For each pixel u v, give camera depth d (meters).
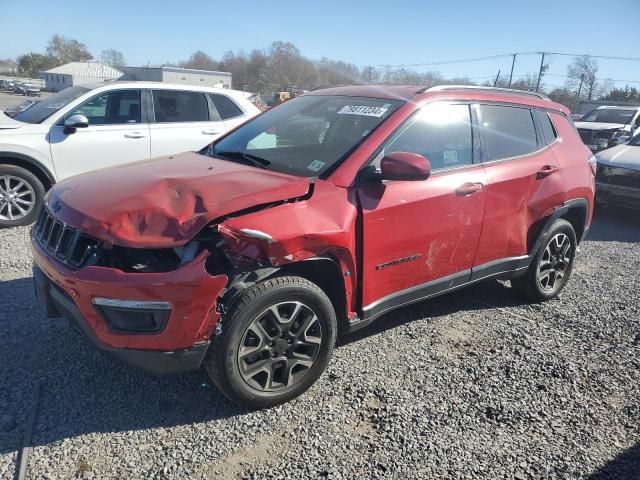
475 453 2.76
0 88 66.31
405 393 3.24
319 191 3.05
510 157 4.18
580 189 4.71
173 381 3.22
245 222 2.70
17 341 3.54
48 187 6.51
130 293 2.54
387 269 3.37
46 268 2.86
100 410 2.91
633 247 7.10
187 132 7.29
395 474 2.58
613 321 4.51
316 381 3.27
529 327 4.29
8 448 2.58
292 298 2.89
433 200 3.49
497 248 4.11
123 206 2.73
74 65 73.12
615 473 2.69
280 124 4.02
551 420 3.09
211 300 2.62
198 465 2.56
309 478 2.52
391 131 3.43
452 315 4.44
